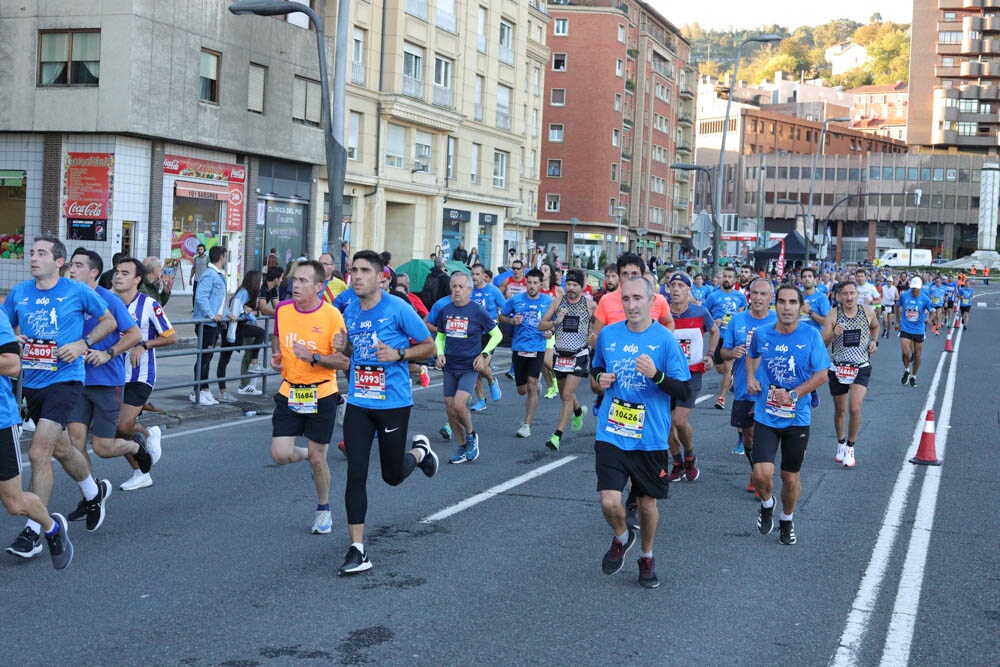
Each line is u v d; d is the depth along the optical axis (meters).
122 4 28.31
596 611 6.01
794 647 5.48
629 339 6.36
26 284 7.20
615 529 6.49
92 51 28.75
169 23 29.64
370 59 40.62
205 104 31.30
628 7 81.00
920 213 131.00
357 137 40.72
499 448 11.88
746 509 8.99
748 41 37.44
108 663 5.01
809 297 13.55
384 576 6.63
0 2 29.22
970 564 7.25
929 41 137.00
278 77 34.62
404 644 5.37
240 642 5.34
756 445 7.67
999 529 8.32
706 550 7.52
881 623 5.91
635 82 83.38
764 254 46.56
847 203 133.12
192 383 13.70
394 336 6.96
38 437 7.02
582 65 76.75
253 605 5.97
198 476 9.77
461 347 10.88
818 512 8.89
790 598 6.37
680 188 99.56
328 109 18.03
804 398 7.68
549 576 6.72
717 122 142.38
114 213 28.92
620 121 79.44
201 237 32.31
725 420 14.70
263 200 35.09
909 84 138.00
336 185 18.03
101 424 8.24
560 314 11.76
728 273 16.88
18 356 6.12
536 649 5.34
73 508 8.35
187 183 31.41
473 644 5.39
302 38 35.81
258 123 33.81
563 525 8.14
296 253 37.28
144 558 6.93
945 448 12.55
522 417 14.52
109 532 7.61
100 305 7.38
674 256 99.12
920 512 8.93
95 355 7.47
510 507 8.76
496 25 50.44
